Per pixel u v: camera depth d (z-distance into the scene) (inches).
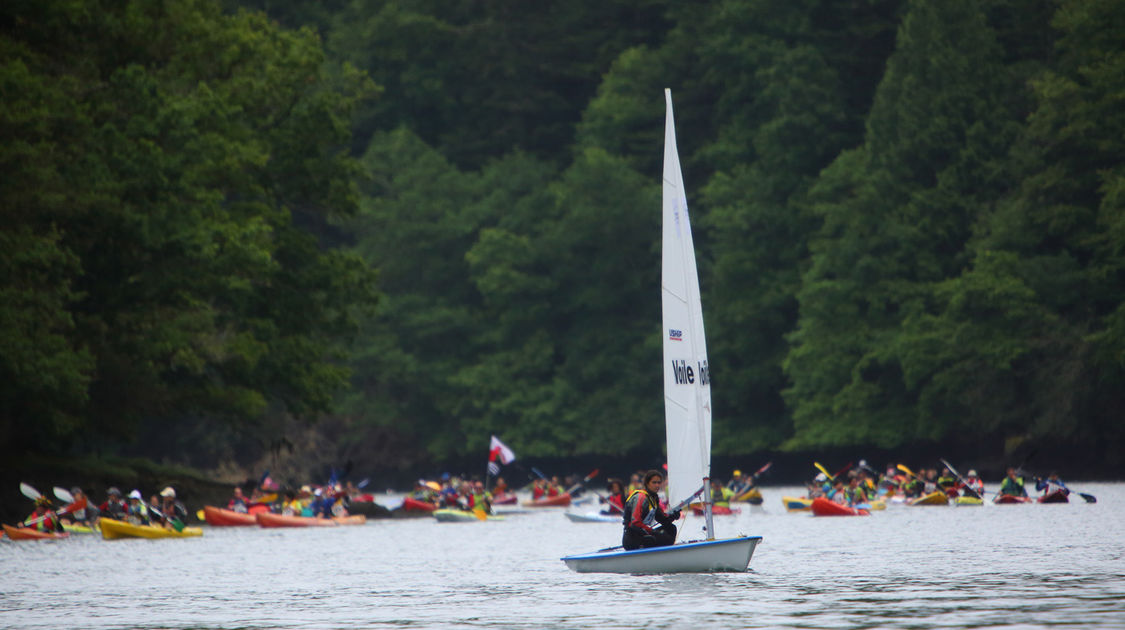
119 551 5497.1
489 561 4699.8
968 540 5059.1
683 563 3698.3
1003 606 2883.9
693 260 3703.3
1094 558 4067.4
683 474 3698.3
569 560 3796.8
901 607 2913.4
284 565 4643.2
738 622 2726.4
